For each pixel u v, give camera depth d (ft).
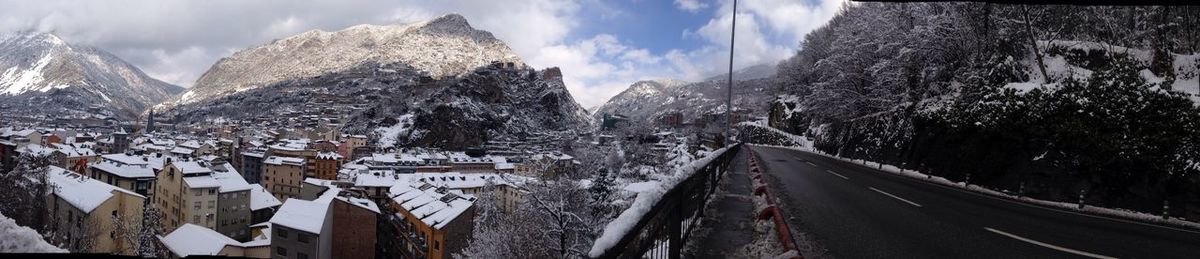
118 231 134.82
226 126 604.49
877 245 28.30
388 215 176.86
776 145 291.99
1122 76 61.41
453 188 245.45
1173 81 62.64
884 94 127.75
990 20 98.17
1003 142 71.51
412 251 151.33
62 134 417.08
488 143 593.42
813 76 227.40
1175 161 50.31
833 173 84.28
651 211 15.67
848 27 151.02
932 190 62.49
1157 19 81.61
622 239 12.32
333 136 486.38
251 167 340.59
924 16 112.27
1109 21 89.35
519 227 74.90
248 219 187.21
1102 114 59.82
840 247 27.63
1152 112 55.83
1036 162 64.80
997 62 89.56
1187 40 78.28
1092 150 58.70
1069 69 80.48
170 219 184.85
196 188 172.45
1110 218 43.32
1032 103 68.95
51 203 139.74
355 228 144.05
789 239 24.66
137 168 197.88
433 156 394.52
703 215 33.78
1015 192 66.54
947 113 89.35
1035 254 26.89
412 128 562.25
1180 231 36.14
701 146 230.07
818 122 238.68
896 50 123.65
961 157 80.38
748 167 84.07
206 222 175.01
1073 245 29.40
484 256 80.33
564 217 66.23
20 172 129.70
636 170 131.03
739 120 483.92
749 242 26.63
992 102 77.66
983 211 43.52
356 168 308.40
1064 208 51.72
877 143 126.31
